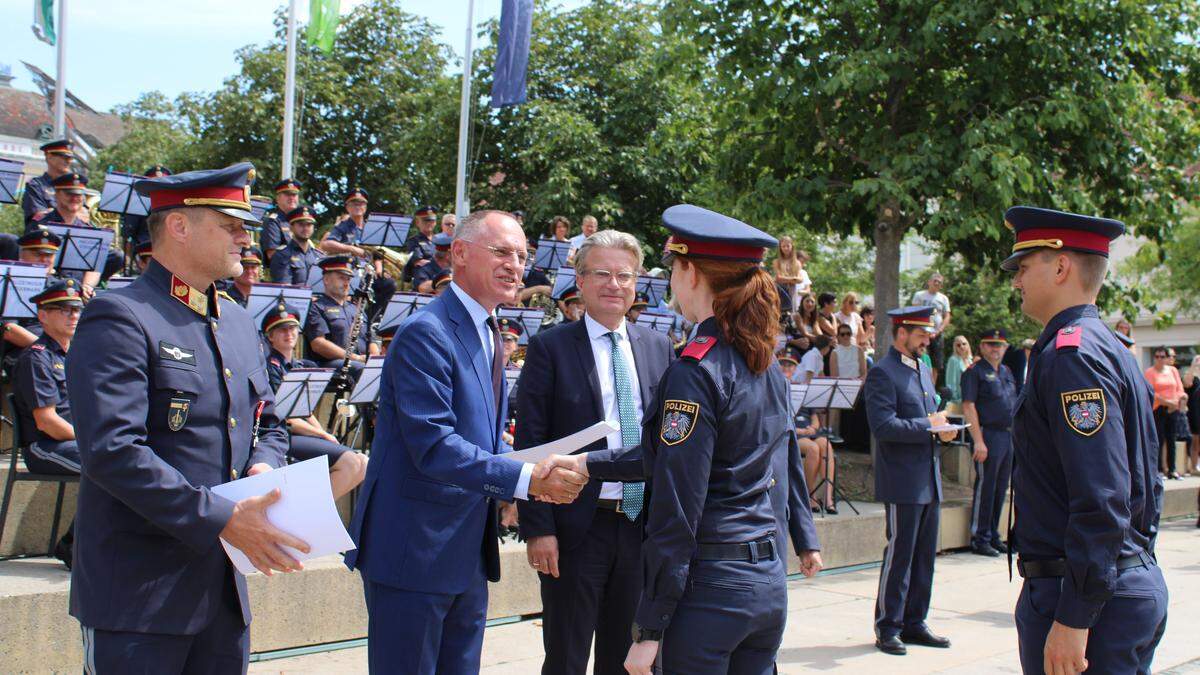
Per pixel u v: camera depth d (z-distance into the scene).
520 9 14.75
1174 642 6.26
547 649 4.00
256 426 3.08
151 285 2.84
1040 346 3.06
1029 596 3.01
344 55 28.02
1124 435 2.81
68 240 7.93
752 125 11.20
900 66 9.76
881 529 8.56
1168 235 10.94
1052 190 9.92
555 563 3.86
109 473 2.53
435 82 26.02
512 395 7.21
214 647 2.86
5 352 7.14
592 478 3.18
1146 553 2.98
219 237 2.86
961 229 9.22
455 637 3.26
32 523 5.73
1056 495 2.95
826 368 11.45
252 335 3.12
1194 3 10.27
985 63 9.77
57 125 14.06
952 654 5.86
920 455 5.97
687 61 10.93
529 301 11.12
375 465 3.23
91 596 2.66
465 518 3.21
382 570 3.13
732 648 2.77
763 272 2.99
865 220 11.18
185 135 36.72
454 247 3.37
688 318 3.07
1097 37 10.07
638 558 3.96
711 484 2.82
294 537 2.64
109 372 2.60
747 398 2.85
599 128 21.02
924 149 9.49
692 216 3.06
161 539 2.70
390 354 3.24
